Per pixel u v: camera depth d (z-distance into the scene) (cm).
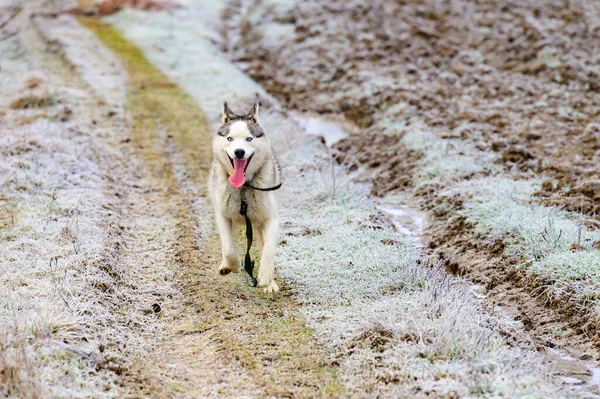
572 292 980
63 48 2656
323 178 1465
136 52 2688
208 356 868
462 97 1997
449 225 1283
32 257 1070
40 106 1967
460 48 2464
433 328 870
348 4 2992
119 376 807
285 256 1138
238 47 2934
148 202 1403
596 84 1998
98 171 1507
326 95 2223
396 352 834
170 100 2097
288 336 912
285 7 3120
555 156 1543
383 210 1416
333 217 1295
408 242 1218
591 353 879
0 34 2998
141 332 928
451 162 1541
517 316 986
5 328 830
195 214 1335
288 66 2538
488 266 1116
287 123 1897
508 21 2650
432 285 984
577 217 1224
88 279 999
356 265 1097
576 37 2381
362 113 2012
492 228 1200
